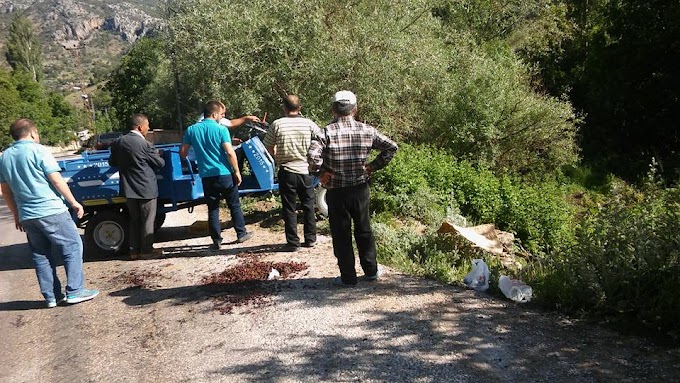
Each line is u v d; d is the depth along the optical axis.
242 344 4.31
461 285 5.39
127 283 6.00
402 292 5.18
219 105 6.85
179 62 16.44
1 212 13.20
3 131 66.44
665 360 3.71
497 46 19.08
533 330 4.27
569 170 17.25
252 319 4.77
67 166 7.09
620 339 4.06
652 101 20.27
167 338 4.52
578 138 18.69
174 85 23.72
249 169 8.54
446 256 6.42
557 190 14.84
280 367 3.91
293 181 6.56
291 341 4.30
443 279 5.60
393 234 7.16
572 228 10.62
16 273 6.89
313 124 6.67
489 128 13.98
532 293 4.92
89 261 7.05
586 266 4.60
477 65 14.94
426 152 11.81
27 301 5.68
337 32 12.64
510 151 15.52
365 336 4.30
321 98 12.62
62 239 5.33
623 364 3.70
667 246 4.54
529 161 15.98
